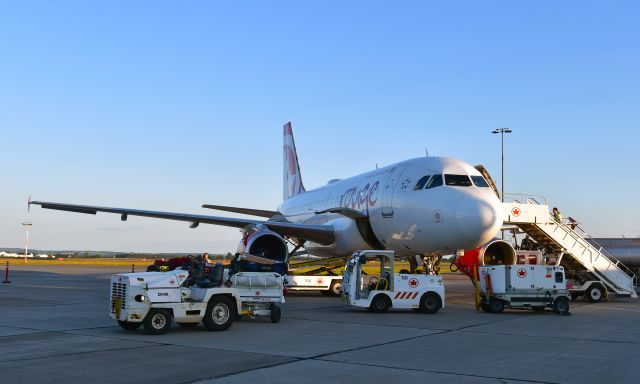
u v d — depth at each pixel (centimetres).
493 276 1716
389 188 2061
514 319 1534
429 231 1852
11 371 816
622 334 1232
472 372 819
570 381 766
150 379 767
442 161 1955
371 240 2222
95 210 2342
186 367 847
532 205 2278
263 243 2153
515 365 871
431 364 876
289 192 4019
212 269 1313
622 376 798
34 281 3453
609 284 2283
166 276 1209
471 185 1858
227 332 1237
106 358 918
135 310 1176
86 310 1683
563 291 1691
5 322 1388
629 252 2838
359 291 1706
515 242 2452
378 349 1014
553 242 2338
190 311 1220
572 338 1166
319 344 1070
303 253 3012
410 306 1670
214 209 3069
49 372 811
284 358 920
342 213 2225
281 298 1419
